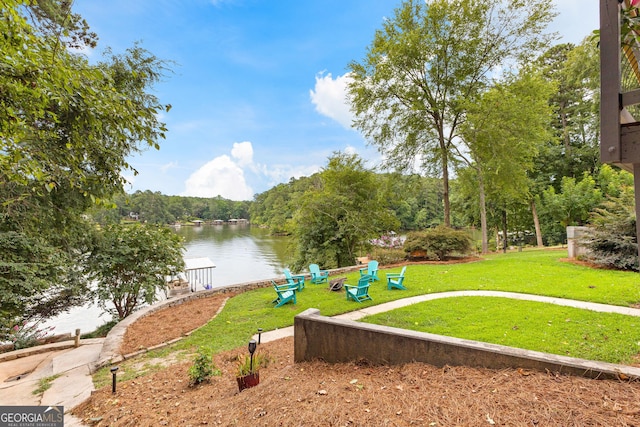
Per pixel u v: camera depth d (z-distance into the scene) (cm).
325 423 254
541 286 830
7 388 516
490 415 239
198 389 423
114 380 443
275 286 917
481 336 519
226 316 839
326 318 432
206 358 457
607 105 245
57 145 518
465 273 1093
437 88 1681
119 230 1123
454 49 1556
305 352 439
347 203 1777
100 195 785
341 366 396
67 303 1059
